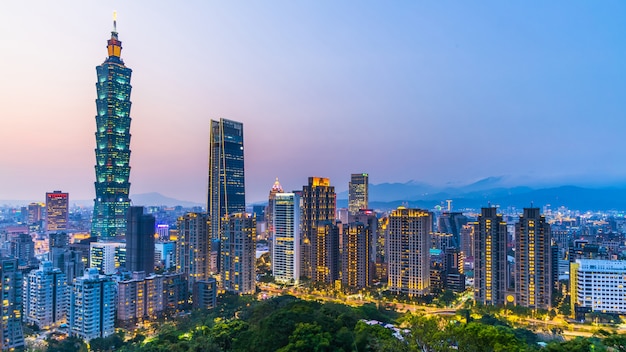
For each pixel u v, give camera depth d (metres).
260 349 175.25
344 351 161.00
